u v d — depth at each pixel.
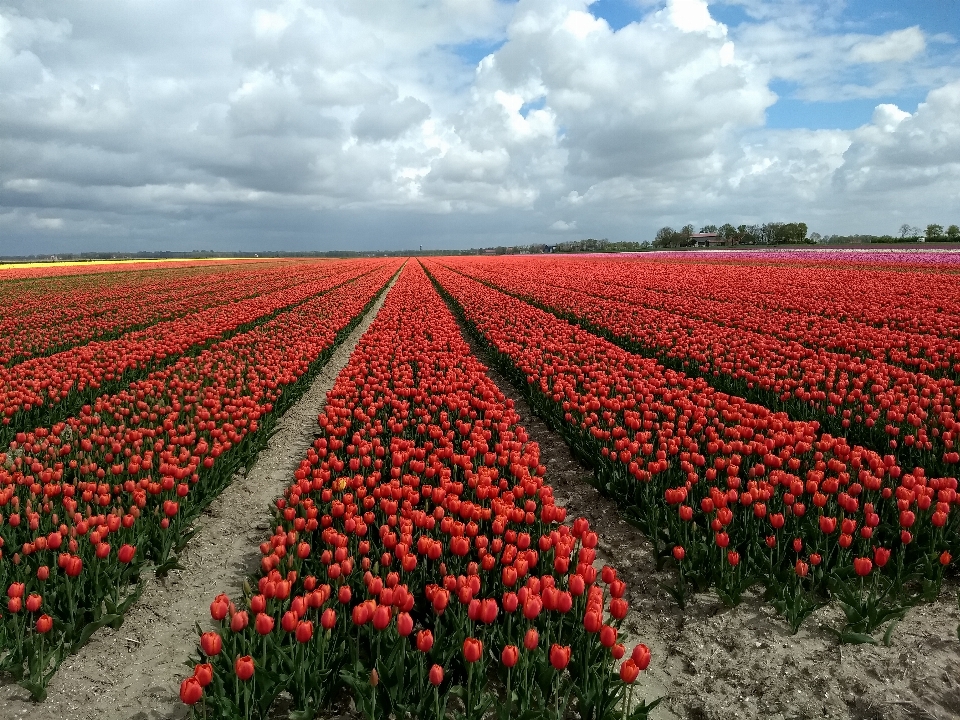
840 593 5.84
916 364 14.15
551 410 11.95
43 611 5.48
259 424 11.45
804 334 17.70
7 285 50.06
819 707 4.79
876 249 71.25
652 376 12.79
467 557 6.08
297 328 22.20
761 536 6.72
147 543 6.71
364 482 8.27
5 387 12.42
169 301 34.94
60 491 7.33
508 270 53.97
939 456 8.60
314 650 4.77
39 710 4.88
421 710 4.42
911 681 4.95
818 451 8.24
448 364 15.20
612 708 4.46
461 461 8.05
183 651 5.66
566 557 5.36
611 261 67.62
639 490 7.85
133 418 10.33
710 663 5.36
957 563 6.41
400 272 66.44
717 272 42.91
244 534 8.07
